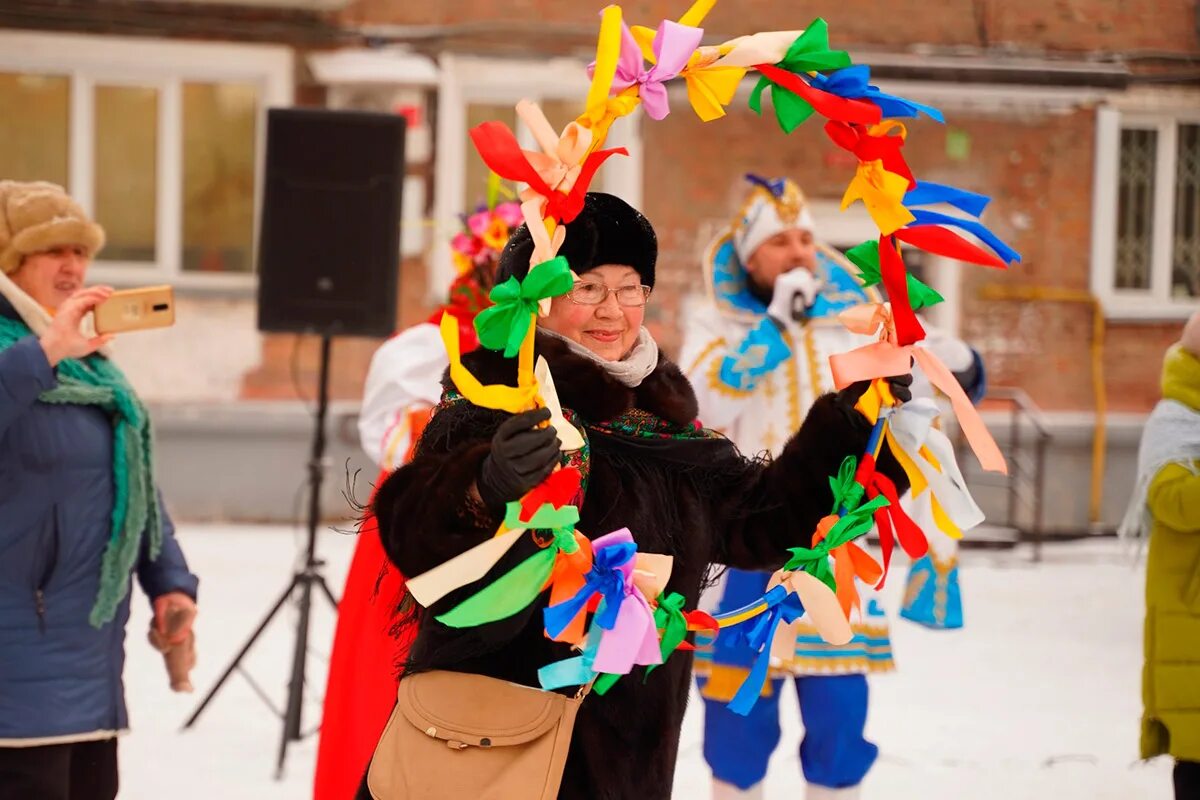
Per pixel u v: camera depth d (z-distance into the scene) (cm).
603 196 265
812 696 425
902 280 268
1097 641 880
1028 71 1304
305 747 594
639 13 1314
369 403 458
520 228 266
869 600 432
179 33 1273
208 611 890
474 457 226
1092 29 1346
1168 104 1348
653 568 239
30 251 368
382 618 389
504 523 222
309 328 642
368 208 650
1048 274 1337
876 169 266
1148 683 416
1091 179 1337
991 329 1335
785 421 458
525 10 1307
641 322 269
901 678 766
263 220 648
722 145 1298
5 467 343
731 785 436
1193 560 410
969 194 270
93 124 1279
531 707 240
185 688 390
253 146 1292
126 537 358
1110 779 571
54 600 346
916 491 276
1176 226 1372
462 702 241
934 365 272
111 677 358
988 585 1078
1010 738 638
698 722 660
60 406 351
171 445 1255
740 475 279
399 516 229
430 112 1295
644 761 250
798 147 1304
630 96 250
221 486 1261
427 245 1288
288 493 1267
